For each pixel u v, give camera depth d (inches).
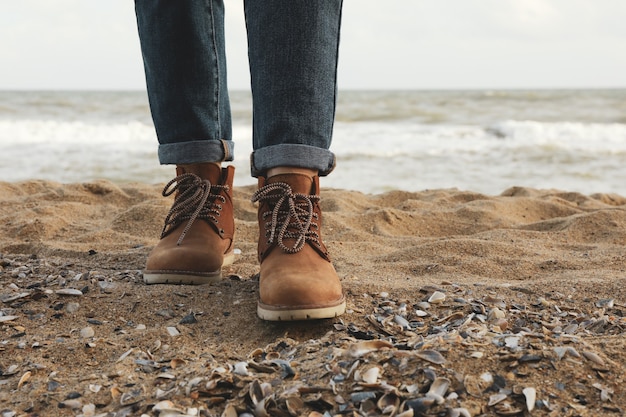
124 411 44.9
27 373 51.1
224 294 68.6
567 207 140.1
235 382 47.2
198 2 69.5
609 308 67.6
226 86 76.9
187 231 72.4
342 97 919.7
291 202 63.9
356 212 138.2
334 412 42.9
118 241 100.9
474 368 46.1
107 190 146.7
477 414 42.1
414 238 108.2
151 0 69.6
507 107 689.6
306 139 62.9
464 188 246.2
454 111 660.7
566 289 72.8
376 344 50.1
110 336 59.1
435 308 65.8
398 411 42.5
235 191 151.8
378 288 71.1
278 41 61.1
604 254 93.4
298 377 47.5
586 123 544.7
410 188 245.9
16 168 285.1
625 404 43.1
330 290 60.2
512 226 121.0
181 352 55.4
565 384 44.8
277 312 58.6
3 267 78.6
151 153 346.6
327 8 61.9
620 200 173.0
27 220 113.0
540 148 386.0
